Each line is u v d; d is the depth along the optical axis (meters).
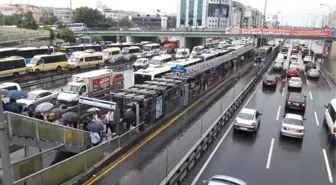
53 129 13.23
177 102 24.23
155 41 101.69
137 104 17.88
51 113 17.47
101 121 17.25
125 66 49.81
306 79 42.88
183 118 22.06
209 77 34.84
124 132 17.84
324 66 57.12
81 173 12.99
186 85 25.25
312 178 13.98
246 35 63.84
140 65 46.41
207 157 15.78
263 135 19.50
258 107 26.62
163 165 14.44
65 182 12.08
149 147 16.62
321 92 34.28
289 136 18.97
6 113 11.00
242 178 13.62
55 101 25.20
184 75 27.08
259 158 15.90
